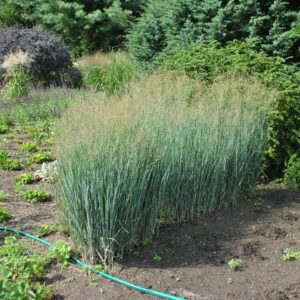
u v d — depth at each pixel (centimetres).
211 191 570
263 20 920
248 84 633
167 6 1098
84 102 534
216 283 424
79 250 459
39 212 571
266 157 682
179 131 530
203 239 504
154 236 505
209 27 955
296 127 693
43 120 1038
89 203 435
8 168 739
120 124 458
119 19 2169
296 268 450
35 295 379
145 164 465
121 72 1192
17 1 2375
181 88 598
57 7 2209
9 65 1328
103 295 402
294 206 599
